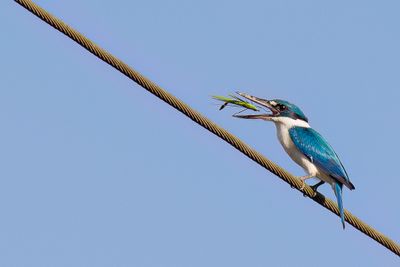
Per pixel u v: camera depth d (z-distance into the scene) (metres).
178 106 12.05
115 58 11.53
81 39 11.35
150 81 11.81
